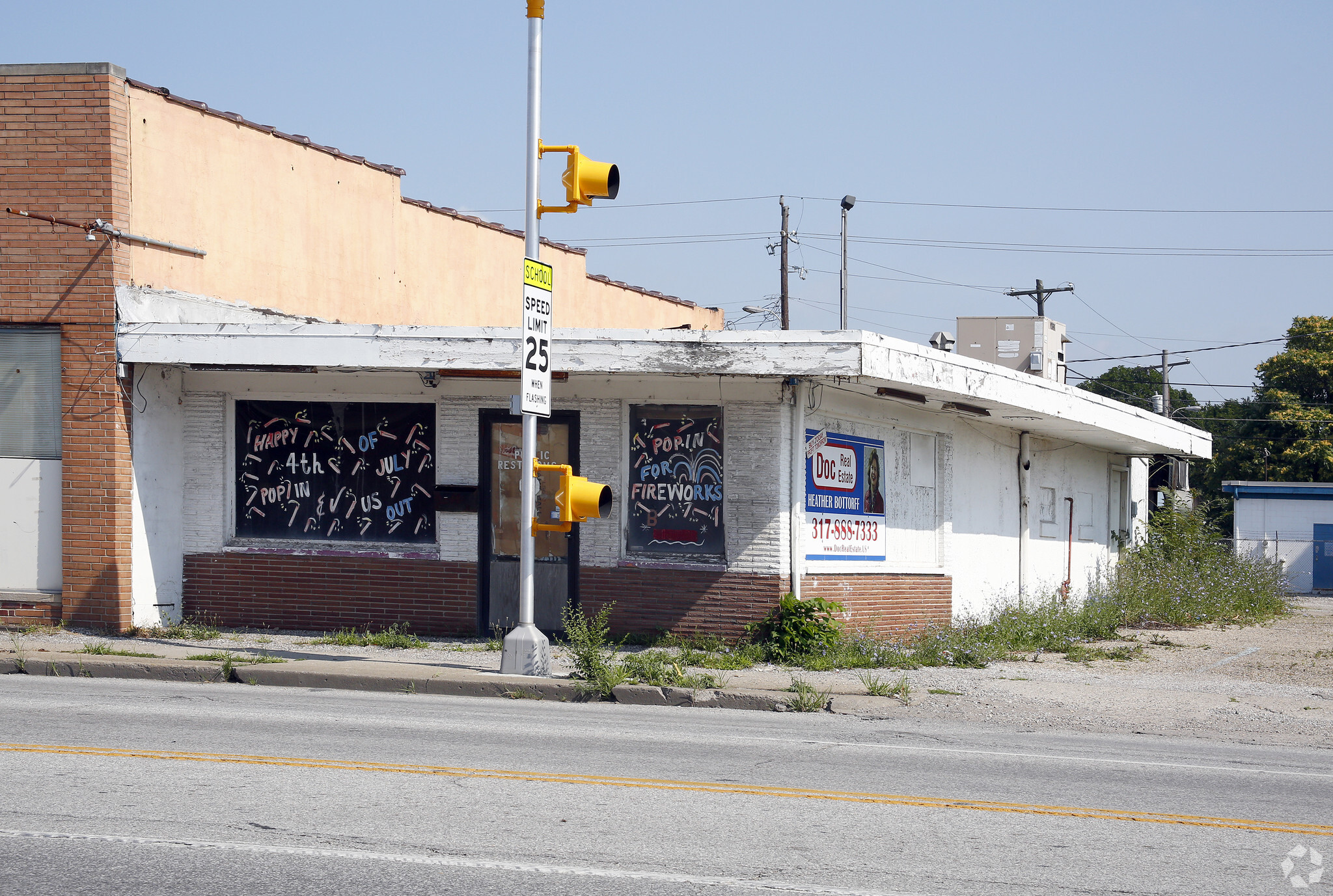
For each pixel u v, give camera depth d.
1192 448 25.34
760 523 14.83
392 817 6.67
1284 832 6.84
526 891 5.41
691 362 13.93
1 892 5.29
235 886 5.40
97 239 15.13
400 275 21.56
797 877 5.73
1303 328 64.75
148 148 15.74
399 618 15.91
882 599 16.58
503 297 24.89
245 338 14.96
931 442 18.20
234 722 9.70
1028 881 5.78
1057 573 23.36
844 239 34.75
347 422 16.31
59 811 6.65
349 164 20.16
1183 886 5.75
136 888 5.36
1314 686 13.21
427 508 16.05
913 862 6.05
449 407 15.92
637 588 15.24
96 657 12.94
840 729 10.40
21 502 15.45
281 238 18.48
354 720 9.98
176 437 16.33
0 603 15.41
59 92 15.10
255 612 16.30
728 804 7.21
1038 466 22.44
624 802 7.19
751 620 14.79
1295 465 61.03
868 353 13.64
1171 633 19.44
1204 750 9.85
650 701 11.84
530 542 12.66
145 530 15.69
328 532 16.33
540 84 12.46
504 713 10.78
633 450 15.46
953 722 11.02
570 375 15.49
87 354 15.18
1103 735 10.56
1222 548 28.05
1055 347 28.50
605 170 12.22
